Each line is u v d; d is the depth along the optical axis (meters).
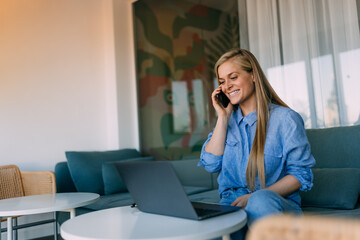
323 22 2.44
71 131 3.44
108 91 3.78
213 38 3.16
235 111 1.51
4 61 3.06
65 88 3.44
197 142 3.25
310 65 2.50
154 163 0.95
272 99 1.44
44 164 3.21
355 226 0.34
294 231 0.37
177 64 3.47
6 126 3.02
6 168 2.57
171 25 3.57
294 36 2.60
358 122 2.23
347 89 2.29
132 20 3.94
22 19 3.21
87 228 0.94
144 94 3.82
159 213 1.07
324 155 1.95
